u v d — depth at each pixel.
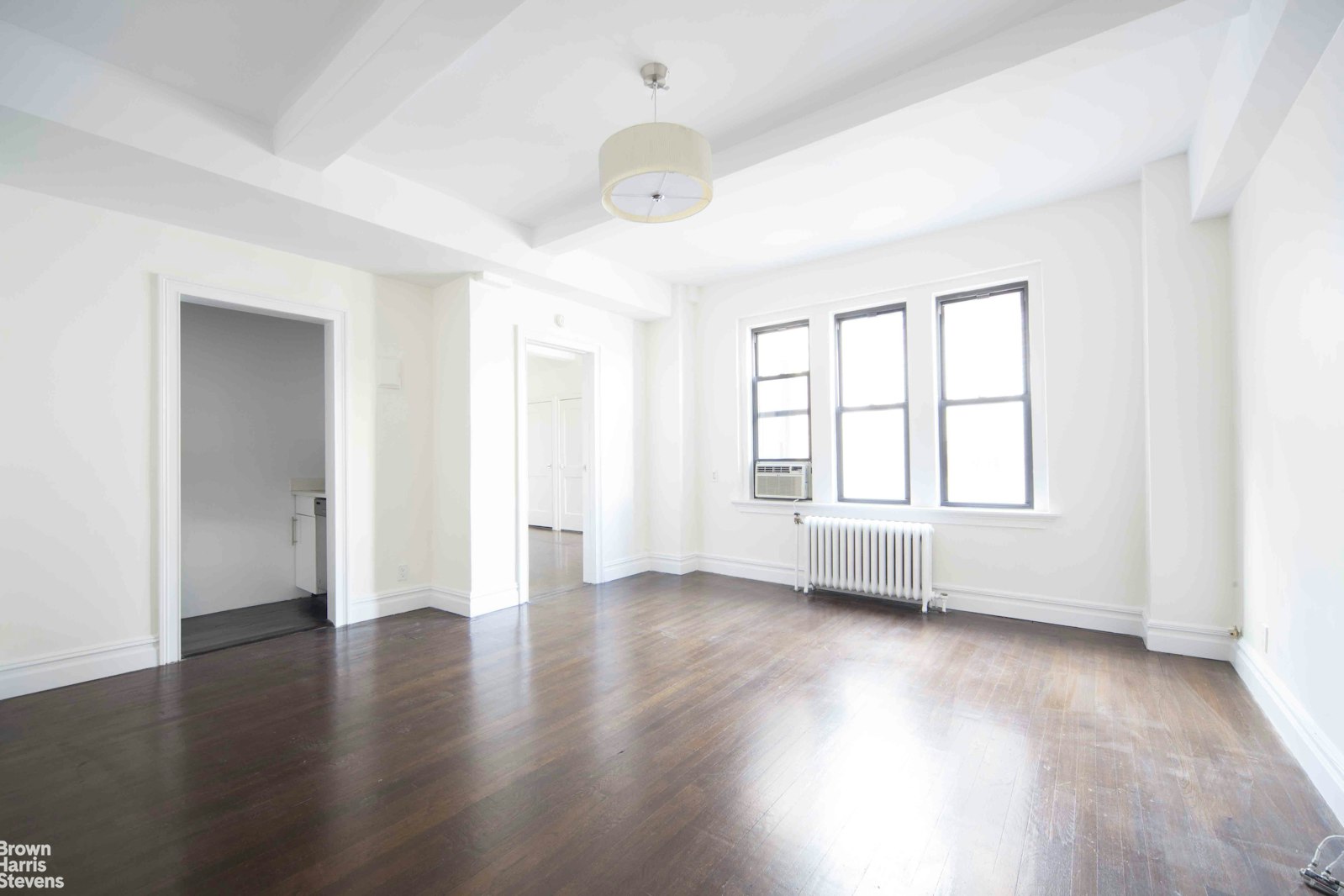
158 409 3.28
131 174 2.74
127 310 3.18
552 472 9.59
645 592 5.08
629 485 5.79
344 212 3.22
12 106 2.22
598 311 5.45
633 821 1.90
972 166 3.47
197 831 1.85
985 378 4.44
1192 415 3.37
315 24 2.24
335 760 2.29
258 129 2.88
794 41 2.37
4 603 2.83
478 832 1.85
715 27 2.29
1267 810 1.95
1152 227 3.46
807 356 5.40
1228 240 3.26
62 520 2.98
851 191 3.75
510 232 4.15
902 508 4.71
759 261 5.13
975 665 3.30
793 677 3.13
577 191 3.72
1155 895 1.58
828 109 2.79
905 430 4.80
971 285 4.37
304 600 4.89
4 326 2.82
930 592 4.38
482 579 4.43
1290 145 2.27
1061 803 2.00
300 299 3.90
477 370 4.43
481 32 2.06
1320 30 1.81
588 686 3.02
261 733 2.51
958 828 1.87
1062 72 2.35
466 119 2.90
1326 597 2.07
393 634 3.92
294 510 5.03
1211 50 2.43
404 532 4.50
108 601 3.12
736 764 2.26
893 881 1.63
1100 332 3.88
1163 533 3.46
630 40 2.35
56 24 2.22
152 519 3.28
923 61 2.51
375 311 4.32
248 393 4.82
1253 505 2.89
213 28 2.25
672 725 2.59
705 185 2.41
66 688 2.96
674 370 5.83
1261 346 2.71
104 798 2.03
